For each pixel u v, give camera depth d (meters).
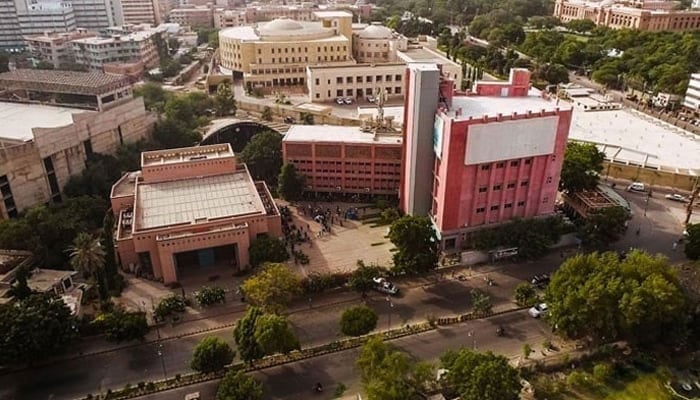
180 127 192.50
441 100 128.00
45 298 96.44
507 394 76.75
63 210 133.75
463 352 84.69
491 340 101.50
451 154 119.31
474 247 125.19
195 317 108.69
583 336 97.88
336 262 126.12
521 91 140.62
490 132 118.31
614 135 196.00
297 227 142.75
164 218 124.00
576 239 132.75
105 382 92.81
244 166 151.75
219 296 109.56
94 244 107.38
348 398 88.38
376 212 150.75
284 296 103.19
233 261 128.50
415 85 124.31
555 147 126.25
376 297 114.81
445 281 119.88
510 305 111.44
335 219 147.00
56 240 124.88
